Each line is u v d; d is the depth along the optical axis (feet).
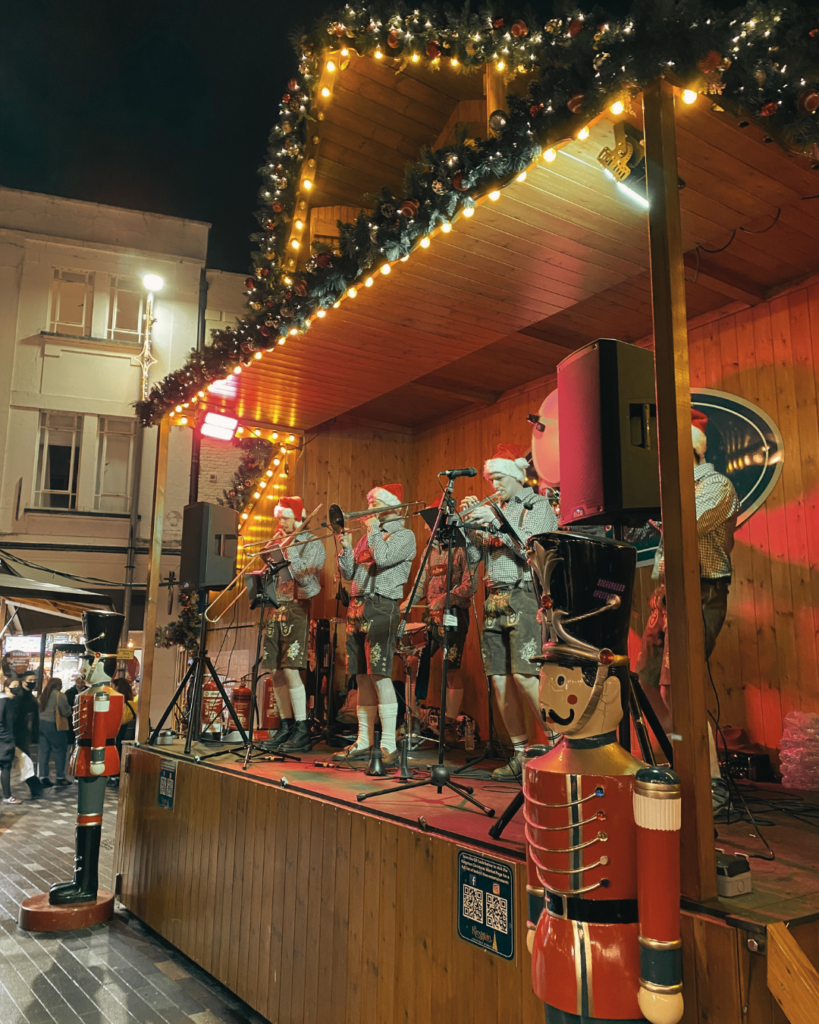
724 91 7.28
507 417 19.60
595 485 8.16
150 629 17.89
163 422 18.78
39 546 39.73
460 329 14.40
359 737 14.39
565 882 5.40
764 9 6.93
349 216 14.88
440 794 10.25
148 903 14.40
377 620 14.07
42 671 38.40
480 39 9.34
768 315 14.35
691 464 6.34
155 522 18.35
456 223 10.58
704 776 5.84
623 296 14.73
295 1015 9.86
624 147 8.30
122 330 42.27
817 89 7.26
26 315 40.73
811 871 6.60
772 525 13.83
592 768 5.53
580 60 7.58
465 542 13.46
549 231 10.85
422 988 7.92
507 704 11.90
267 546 17.54
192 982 12.14
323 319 13.94
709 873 5.74
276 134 13.43
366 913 8.89
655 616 9.87
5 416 39.86
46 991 11.50
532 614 11.77
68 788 30.73
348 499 21.33
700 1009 5.44
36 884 16.99
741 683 13.88
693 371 15.55
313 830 10.07
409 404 20.45
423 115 13.82
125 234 42.50
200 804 13.11
